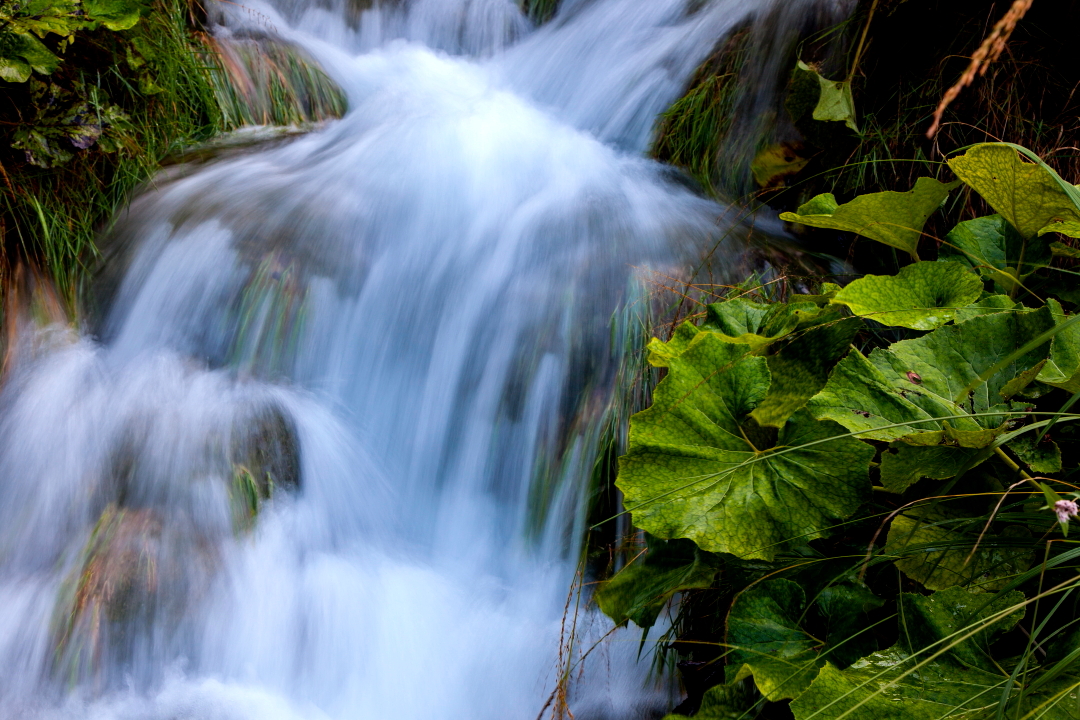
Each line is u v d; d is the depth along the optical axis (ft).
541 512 8.21
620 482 4.79
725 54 12.73
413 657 7.63
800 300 5.81
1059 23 9.02
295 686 7.52
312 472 8.63
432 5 19.16
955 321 4.90
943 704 3.61
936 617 4.01
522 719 6.94
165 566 7.43
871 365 4.66
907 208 5.31
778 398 5.01
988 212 8.65
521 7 18.65
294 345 9.31
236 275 9.45
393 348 9.73
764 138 11.52
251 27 15.01
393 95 14.79
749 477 4.72
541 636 7.47
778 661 4.33
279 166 11.85
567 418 8.37
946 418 4.12
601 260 9.56
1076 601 4.12
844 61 10.73
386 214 10.68
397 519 8.98
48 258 9.29
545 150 12.72
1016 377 4.40
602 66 15.11
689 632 6.36
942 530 4.56
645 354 8.08
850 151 9.96
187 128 12.24
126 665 7.07
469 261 10.07
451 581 8.38
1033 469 4.30
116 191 10.35
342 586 8.00
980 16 9.36
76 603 7.14
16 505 8.20
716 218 10.75
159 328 9.44
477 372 9.12
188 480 8.04
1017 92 8.96
